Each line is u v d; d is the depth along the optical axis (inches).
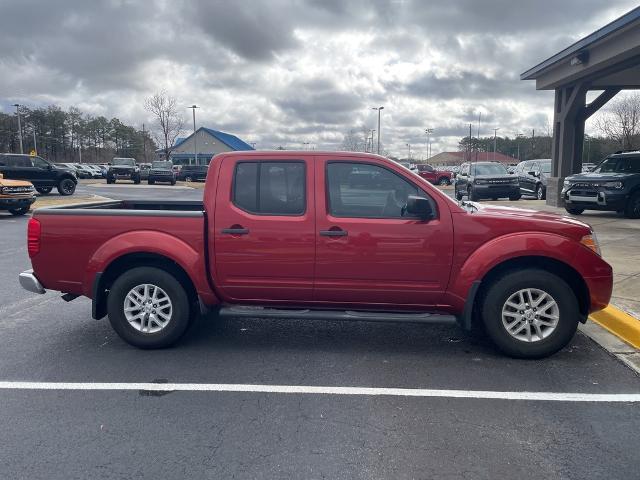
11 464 128.5
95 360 197.5
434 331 231.9
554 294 192.1
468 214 194.7
